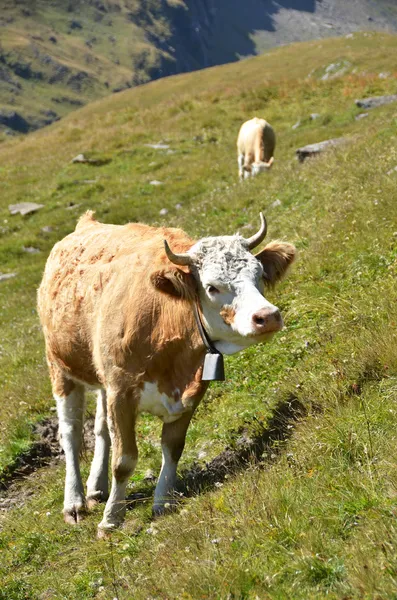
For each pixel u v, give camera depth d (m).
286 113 33.47
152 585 4.98
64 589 5.76
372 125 20.20
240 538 5.02
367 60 42.84
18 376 11.22
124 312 6.40
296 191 14.63
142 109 40.28
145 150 30.62
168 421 6.55
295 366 7.86
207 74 55.12
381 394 6.34
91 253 7.40
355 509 4.88
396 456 5.24
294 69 47.94
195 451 7.35
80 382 7.50
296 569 4.48
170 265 5.91
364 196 11.08
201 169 25.58
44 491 8.05
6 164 33.22
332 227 10.70
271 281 6.18
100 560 6.02
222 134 32.06
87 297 7.01
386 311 7.73
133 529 6.42
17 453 8.94
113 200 23.84
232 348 6.09
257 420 7.21
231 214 16.06
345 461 5.58
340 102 33.16
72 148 34.00
